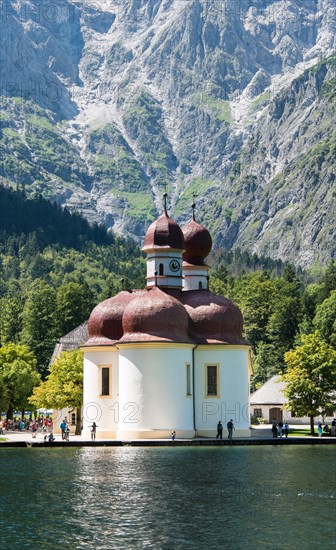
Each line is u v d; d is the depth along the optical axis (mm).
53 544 61969
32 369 193500
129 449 124750
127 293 147875
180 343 135625
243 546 61312
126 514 71750
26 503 76562
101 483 87688
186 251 153375
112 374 142125
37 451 122125
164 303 136625
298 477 91562
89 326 145875
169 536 64125
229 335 140625
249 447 128500
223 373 139125
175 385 135250
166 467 100250
